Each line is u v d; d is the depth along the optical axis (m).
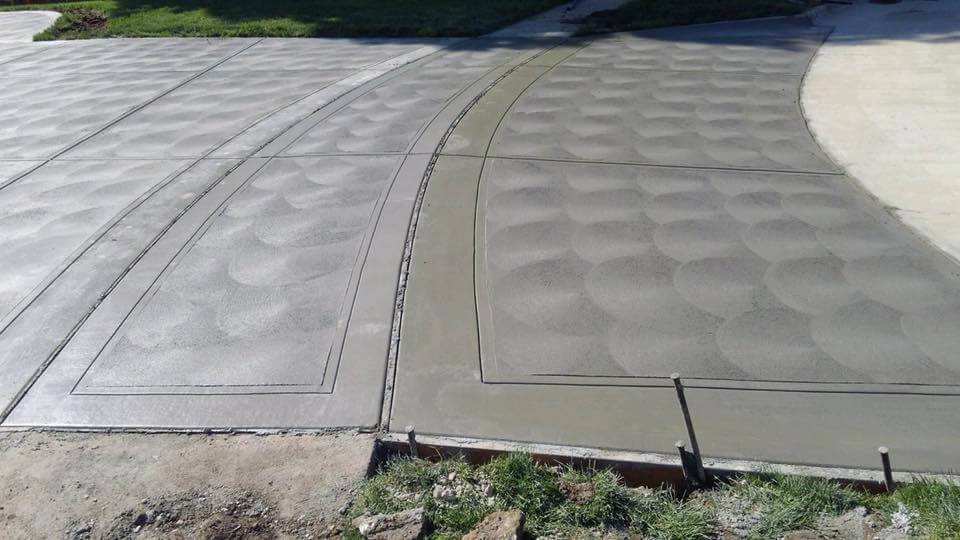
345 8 14.59
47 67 11.44
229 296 5.14
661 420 3.98
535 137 7.65
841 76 9.63
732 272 5.26
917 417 3.96
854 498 3.44
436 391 4.23
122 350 4.65
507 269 5.35
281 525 3.38
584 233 5.79
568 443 3.83
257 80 10.07
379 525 3.23
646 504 3.46
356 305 5.00
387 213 6.13
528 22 13.34
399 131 7.86
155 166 7.27
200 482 3.64
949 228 5.76
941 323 4.70
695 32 12.30
